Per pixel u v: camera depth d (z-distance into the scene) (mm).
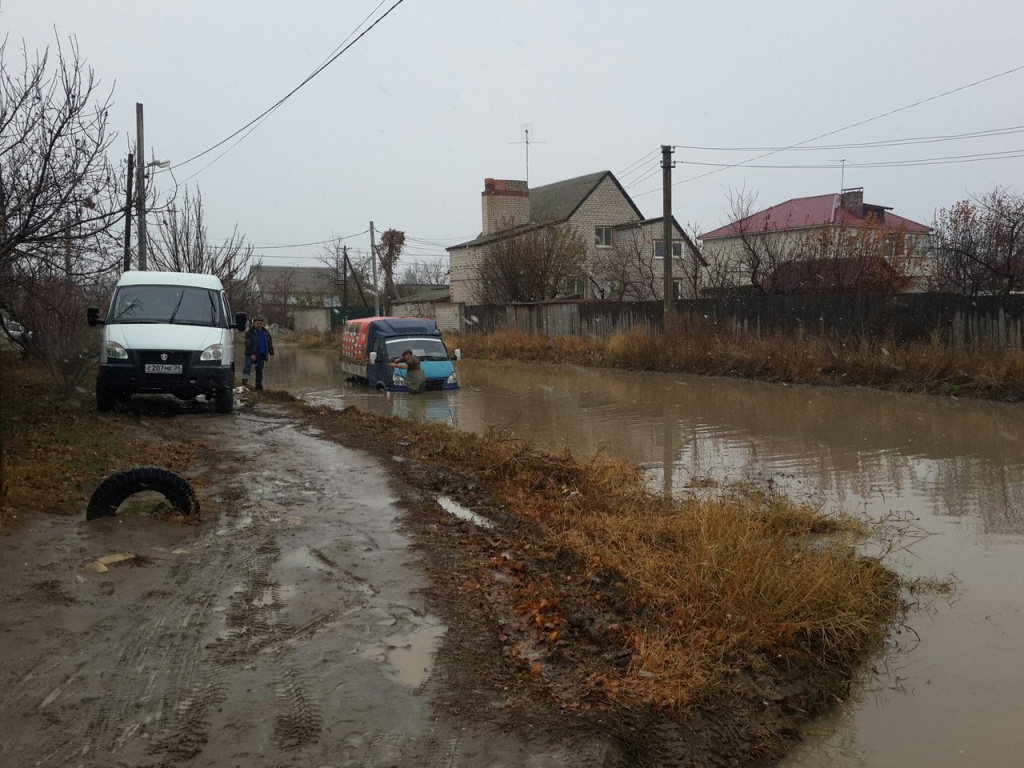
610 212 38688
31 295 12547
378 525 6613
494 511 7230
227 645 4258
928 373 16531
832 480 8852
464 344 31797
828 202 38812
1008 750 3744
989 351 16234
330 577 5340
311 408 14031
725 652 4387
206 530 6172
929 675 4461
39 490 6688
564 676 4141
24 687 3729
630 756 3527
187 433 10969
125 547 5559
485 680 4027
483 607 4961
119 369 12375
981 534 6828
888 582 5621
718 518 6082
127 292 13469
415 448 10023
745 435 11875
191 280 13930
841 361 18438
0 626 4301
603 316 28172
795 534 6566
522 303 32406
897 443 11047
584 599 5141
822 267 23172
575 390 18516
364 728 3521
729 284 30047
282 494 7500
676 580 5109
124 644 4211
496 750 3400
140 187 19969
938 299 17797
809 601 4887
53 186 9836
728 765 3629
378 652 4270
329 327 49781
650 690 3965
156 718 3523
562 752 3402
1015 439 11188
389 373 18609
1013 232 19719
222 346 13016
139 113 21750
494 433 11906
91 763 3186
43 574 5004
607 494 7801
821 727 4004
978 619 5145
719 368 21141
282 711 3627
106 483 6129
